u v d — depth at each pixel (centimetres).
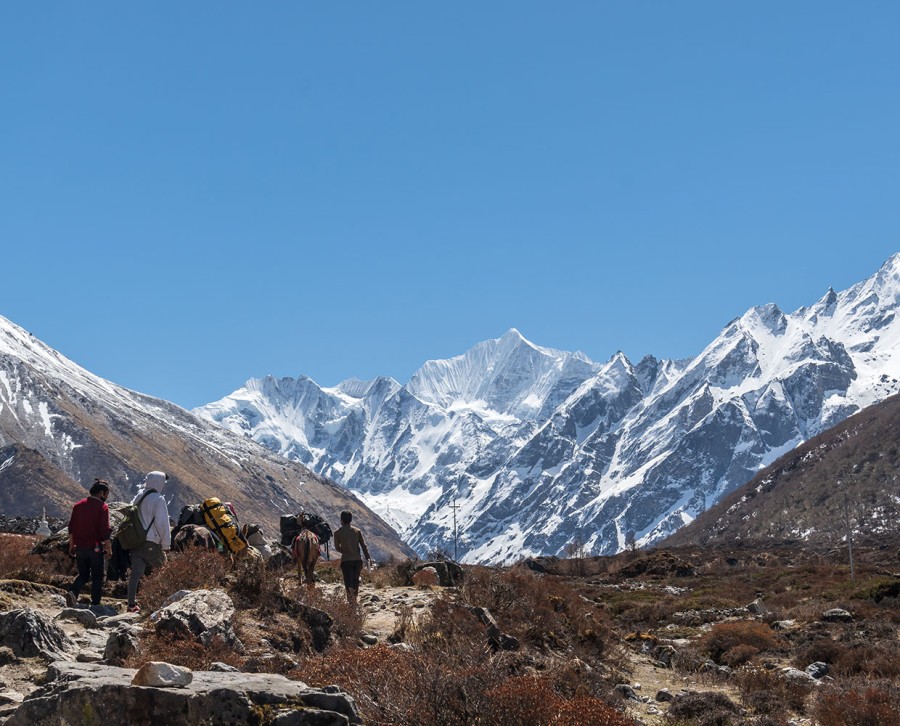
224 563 1844
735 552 12588
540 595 2506
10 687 1092
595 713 1210
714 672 2534
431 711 1170
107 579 2023
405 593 2577
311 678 1283
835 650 2627
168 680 890
